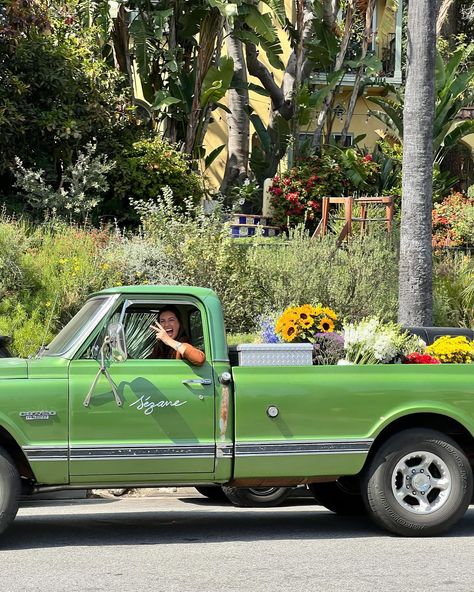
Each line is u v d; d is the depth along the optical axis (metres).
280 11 28.08
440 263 21.94
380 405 10.05
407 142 16.83
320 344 10.74
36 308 17.34
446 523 10.11
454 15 41.25
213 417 9.66
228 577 8.29
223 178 32.72
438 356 11.04
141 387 9.52
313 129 34.94
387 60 35.97
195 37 31.97
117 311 9.73
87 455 9.33
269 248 20.22
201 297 9.93
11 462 9.20
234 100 32.09
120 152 25.05
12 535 10.26
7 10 23.28
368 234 21.17
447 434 10.55
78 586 7.95
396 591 7.86
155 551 9.38
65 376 9.39
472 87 35.88
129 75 28.33
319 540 10.01
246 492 11.80
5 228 18.41
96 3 26.91
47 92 24.38
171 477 9.57
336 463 9.91
